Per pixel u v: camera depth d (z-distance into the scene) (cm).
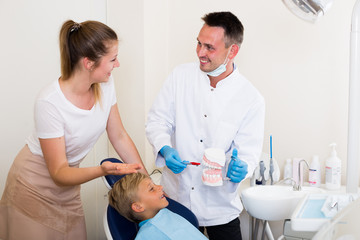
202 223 179
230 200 177
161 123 182
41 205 169
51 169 153
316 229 135
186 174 177
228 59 165
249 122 174
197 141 176
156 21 245
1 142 230
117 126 179
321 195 154
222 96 172
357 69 167
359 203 110
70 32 145
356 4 165
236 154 161
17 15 222
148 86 245
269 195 200
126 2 235
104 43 142
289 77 229
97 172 144
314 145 230
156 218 155
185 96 178
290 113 232
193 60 253
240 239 188
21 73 228
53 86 151
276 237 236
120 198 154
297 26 222
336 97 222
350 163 174
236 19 163
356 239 100
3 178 234
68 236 180
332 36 217
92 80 151
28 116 234
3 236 177
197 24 246
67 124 153
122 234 150
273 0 224
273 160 223
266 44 230
